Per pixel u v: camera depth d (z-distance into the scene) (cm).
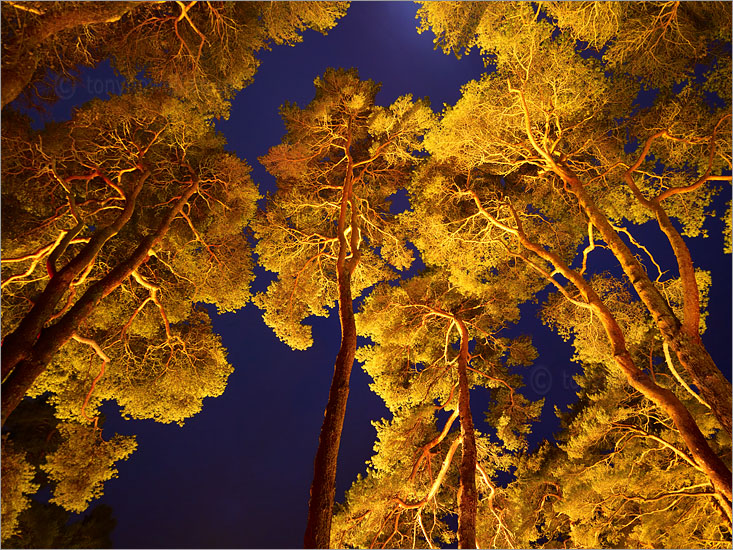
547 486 1345
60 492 897
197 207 1230
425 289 1277
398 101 1200
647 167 1109
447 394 1334
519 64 966
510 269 1307
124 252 1162
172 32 980
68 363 1086
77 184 1052
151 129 1061
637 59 979
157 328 1201
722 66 919
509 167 1223
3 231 962
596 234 1232
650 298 755
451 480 1344
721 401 631
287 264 1334
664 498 1045
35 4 635
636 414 1116
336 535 1027
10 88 550
